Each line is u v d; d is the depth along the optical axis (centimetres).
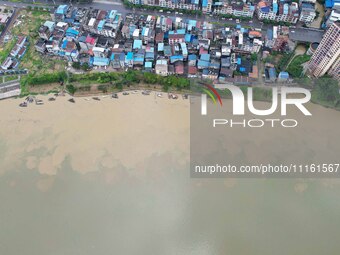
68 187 16462
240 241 14650
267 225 15075
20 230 15300
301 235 14788
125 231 15075
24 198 16200
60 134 18162
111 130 18225
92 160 17225
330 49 18262
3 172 17038
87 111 19062
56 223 15425
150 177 16638
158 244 14675
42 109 19200
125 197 16075
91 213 15638
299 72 19925
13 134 18262
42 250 14738
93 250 14650
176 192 16150
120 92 19862
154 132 18125
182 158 17200
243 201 15788
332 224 15088
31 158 17412
